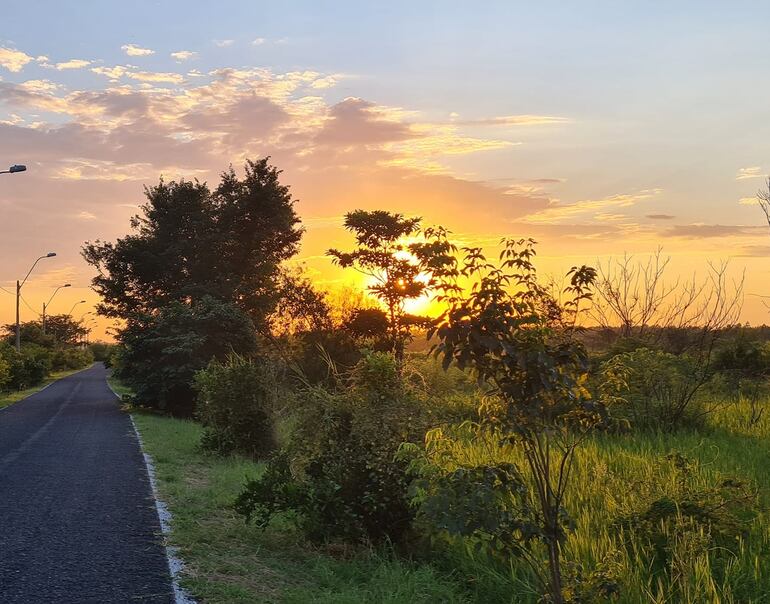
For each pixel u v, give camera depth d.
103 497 9.77
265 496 7.52
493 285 3.97
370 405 7.65
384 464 7.05
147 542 7.24
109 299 37.12
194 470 12.70
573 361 4.03
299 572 6.34
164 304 35.41
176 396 29.11
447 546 6.80
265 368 15.63
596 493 7.47
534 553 5.84
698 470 8.36
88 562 6.46
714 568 5.56
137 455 14.69
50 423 22.97
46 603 5.32
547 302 4.19
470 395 13.33
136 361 30.39
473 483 4.20
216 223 37.66
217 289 35.41
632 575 5.36
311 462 7.67
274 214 38.31
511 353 3.81
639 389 13.32
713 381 17.73
